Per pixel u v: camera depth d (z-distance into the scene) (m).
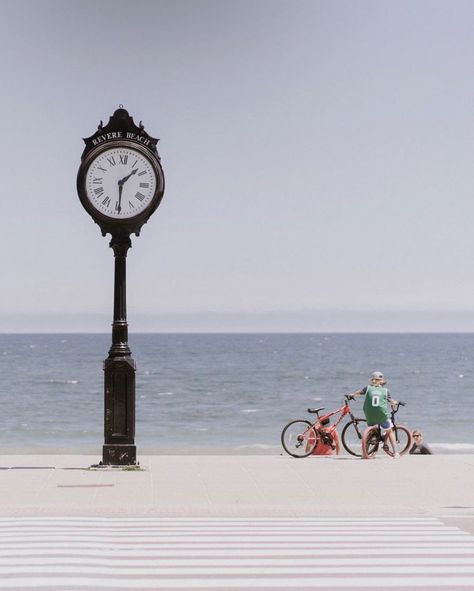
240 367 122.50
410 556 10.36
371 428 19.70
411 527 11.99
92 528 11.70
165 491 14.41
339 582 9.24
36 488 14.59
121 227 16.94
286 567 9.84
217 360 145.88
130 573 9.52
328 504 13.46
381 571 9.70
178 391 80.75
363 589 8.99
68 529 11.60
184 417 59.84
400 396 76.69
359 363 136.50
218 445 45.50
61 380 94.88
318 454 20.55
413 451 23.75
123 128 16.98
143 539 11.12
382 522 12.33
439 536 11.43
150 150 16.97
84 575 9.35
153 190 16.95
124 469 16.73
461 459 18.95
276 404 68.69
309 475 16.27
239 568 9.78
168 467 17.30
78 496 13.88
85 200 16.86
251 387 85.69
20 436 47.81
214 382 92.44
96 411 62.28
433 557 10.31
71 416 58.84
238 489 14.68
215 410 64.31
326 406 66.44
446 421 57.47
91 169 16.89
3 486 14.77
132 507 13.04
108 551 10.46
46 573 9.40
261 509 13.09
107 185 16.92
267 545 10.87
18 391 80.44
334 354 177.12
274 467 17.39
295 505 13.34
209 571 9.65
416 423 56.62
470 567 9.87
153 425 55.25
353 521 12.39
